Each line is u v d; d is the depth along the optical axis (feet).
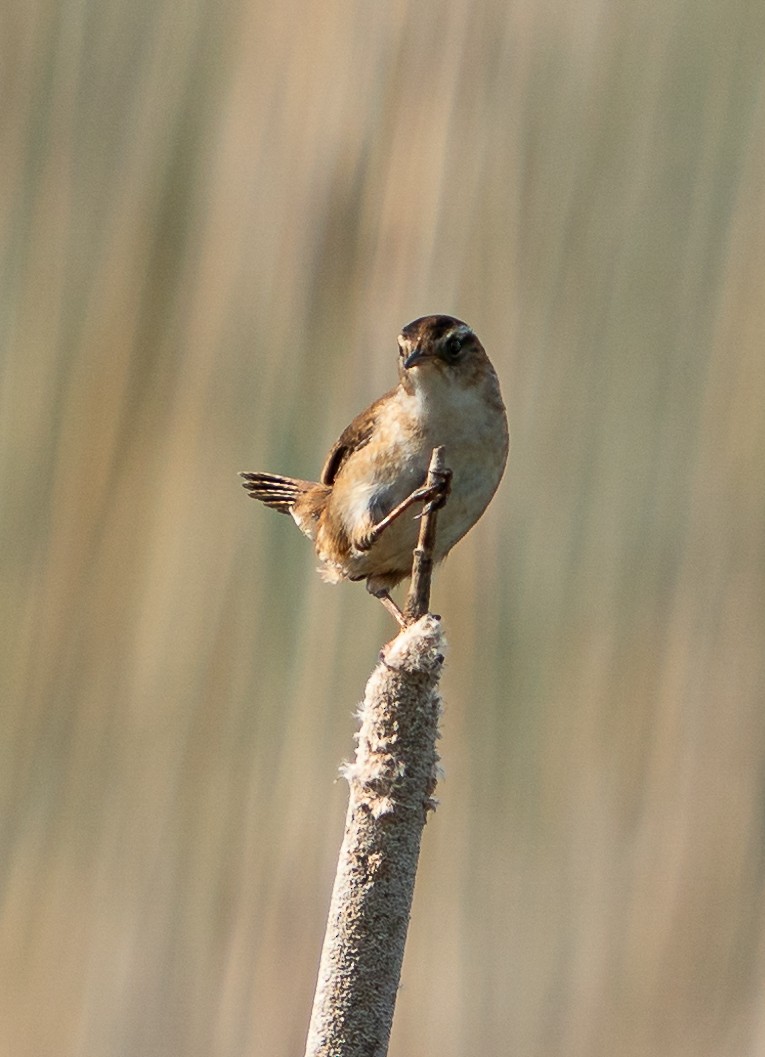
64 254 34.09
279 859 32.30
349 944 15.79
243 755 32.68
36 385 33.50
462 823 33.45
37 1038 31.83
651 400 34.27
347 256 33.24
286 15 34.06
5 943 32.01
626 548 34.04
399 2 33.63
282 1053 31.60
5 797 32.71
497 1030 32.96
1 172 34.60
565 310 34.12
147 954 32.22
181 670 32.78
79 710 32.81
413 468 25.44
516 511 33.96
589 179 34.27
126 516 33.17
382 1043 15.69
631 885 33.22
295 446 32.73
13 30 35.12
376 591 27.66
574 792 33.45
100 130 34.65
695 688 33.71
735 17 34.68
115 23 34.99
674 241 34.53
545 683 33.60
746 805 33.40
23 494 33.22
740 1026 32.53
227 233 33.78
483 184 33.65
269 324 33.32
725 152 34.76
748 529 34.04
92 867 32.58
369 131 33.45
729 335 34.55
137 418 33.40
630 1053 32.60
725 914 33.14
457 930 33.19
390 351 32.60
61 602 32.94
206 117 34.24
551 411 34.04
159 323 33.73
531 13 33.81
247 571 33.01
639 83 34.50
